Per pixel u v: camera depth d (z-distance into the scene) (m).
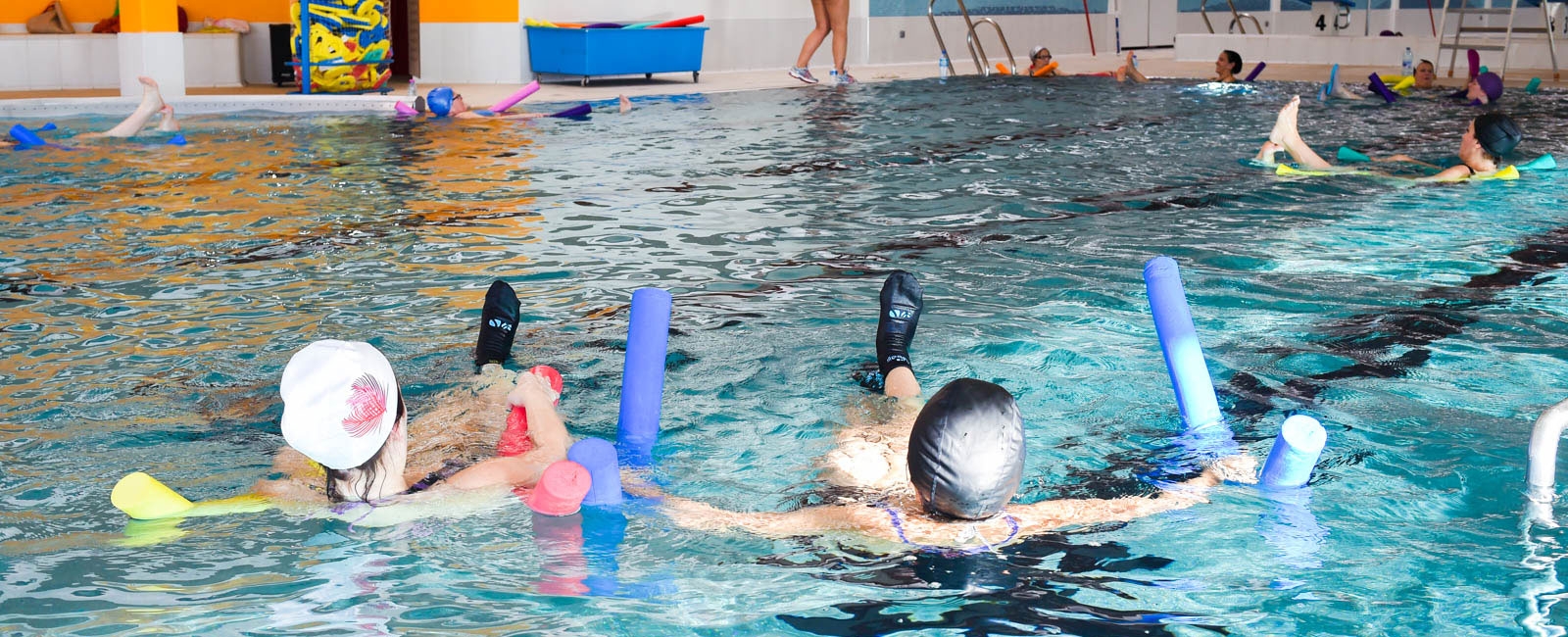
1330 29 21.36
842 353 3.83
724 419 3.22
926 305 4.45
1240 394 3.42
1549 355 3.77
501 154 8.73
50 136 9.33
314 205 6.60
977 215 6.37
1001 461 2.34
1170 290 3.09
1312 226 5.91
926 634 2.08
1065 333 4.04
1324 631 2.08
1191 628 2.10
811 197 6.93
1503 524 2.51
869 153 8.81
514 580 2.28
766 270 5.11
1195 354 3.08
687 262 5.26
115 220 6.08
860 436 3.04
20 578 2.29
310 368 2.54
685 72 15.70
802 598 2.21
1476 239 5.54
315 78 12.53
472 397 3.35
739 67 17.31
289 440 2.52
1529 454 2.69
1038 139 9.59
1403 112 11.50
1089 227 5.98
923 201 6.79
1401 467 2.85
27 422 3.20
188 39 13.95
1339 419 3.20
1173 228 5.91
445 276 4.93
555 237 5.76
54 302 4.44
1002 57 20.39
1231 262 5.13
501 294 3.73
